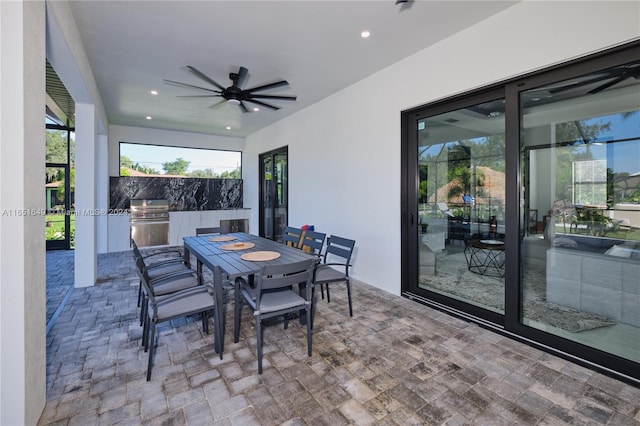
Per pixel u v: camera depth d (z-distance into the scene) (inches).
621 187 80.9
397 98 135.4
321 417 62.9
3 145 53.4
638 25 71.4
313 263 88.1
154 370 79.6
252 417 62.9
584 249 90.0
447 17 100.3
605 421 62.0
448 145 121.3
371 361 83.8
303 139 207.6
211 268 96.2
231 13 98.3
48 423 61.1
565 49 83.0
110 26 105.4
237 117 229.6
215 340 87.9
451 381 75.0
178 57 129.5
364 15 99.6
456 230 122.1
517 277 97.3
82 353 87.7
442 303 122.1
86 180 148.9
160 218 260.1
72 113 217.0
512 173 98.0
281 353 88.0
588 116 84.2
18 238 54.3
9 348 53.8
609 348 84.5
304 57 130.4
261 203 278.7
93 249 151.2
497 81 99.2
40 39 63.9
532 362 83.7
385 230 144.2
